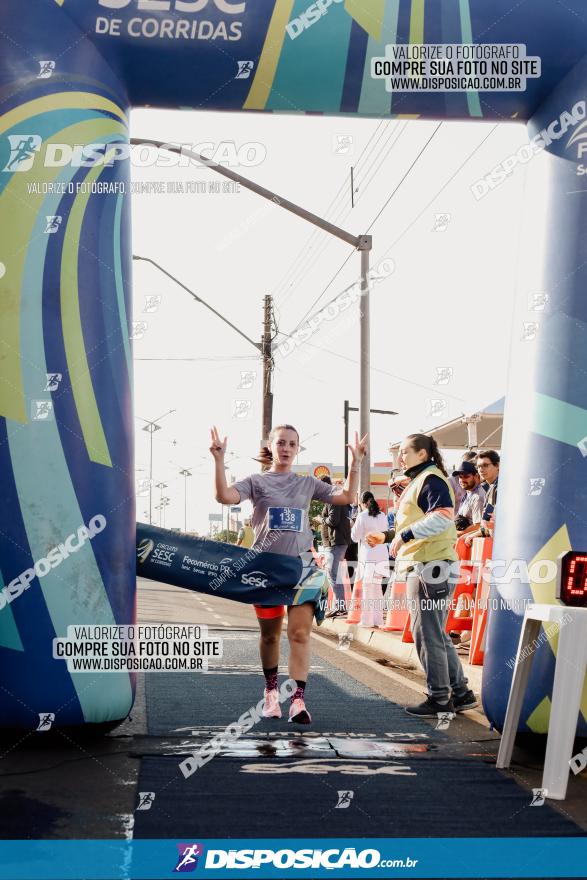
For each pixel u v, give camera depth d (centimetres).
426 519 639
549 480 558
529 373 580
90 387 554
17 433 538
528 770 500
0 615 533
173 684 746
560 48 579
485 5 578
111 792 432
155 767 480
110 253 570
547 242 579
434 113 603
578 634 456
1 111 549
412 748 544
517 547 569
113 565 557
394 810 414
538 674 545
